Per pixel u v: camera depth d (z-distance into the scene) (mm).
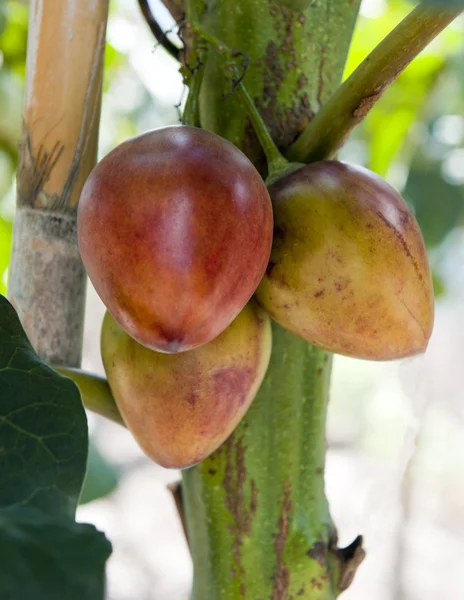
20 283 387
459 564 1636
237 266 325
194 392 351
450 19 336
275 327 382
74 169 384
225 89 377
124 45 865
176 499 406
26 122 385
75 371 379
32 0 384
